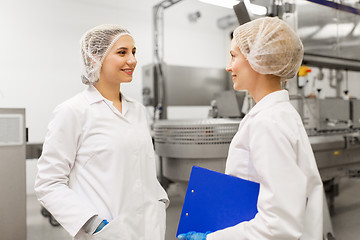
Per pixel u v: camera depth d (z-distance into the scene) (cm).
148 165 113
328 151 233
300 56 81
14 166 192
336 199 310
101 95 107
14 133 191
